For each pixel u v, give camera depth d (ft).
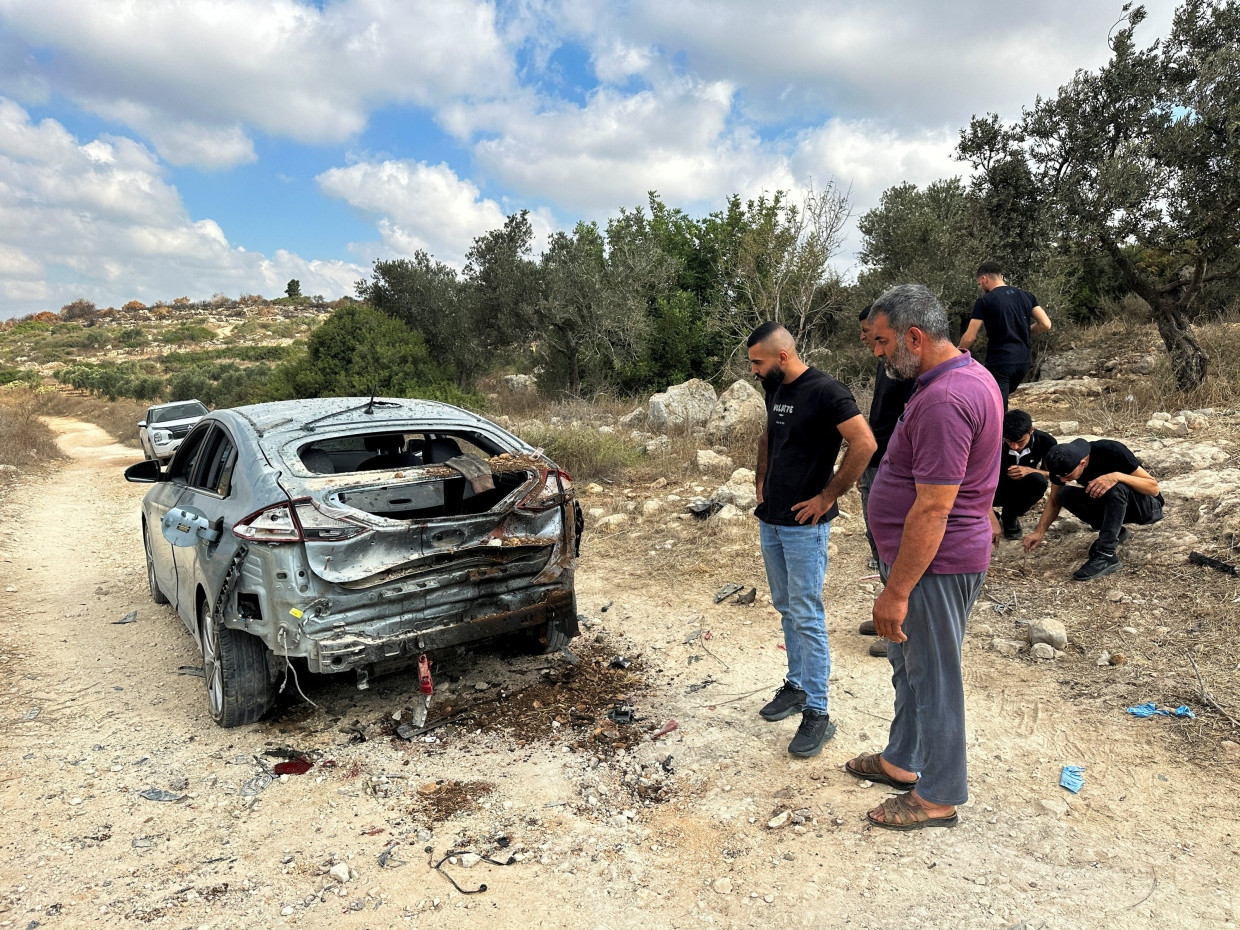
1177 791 9.70
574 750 11.83
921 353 8.48
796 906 8.21
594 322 61.98
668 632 16.48
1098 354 44.86
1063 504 16.87
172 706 13.87
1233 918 7.57
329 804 10.52
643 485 30.50
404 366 61.41
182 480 16.87
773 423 11.51
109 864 9.27
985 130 42.45
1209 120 28.09
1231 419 25.30
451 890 8.68
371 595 11.53
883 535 9.21
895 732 10.18
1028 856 8.75
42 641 17.54
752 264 54.49
